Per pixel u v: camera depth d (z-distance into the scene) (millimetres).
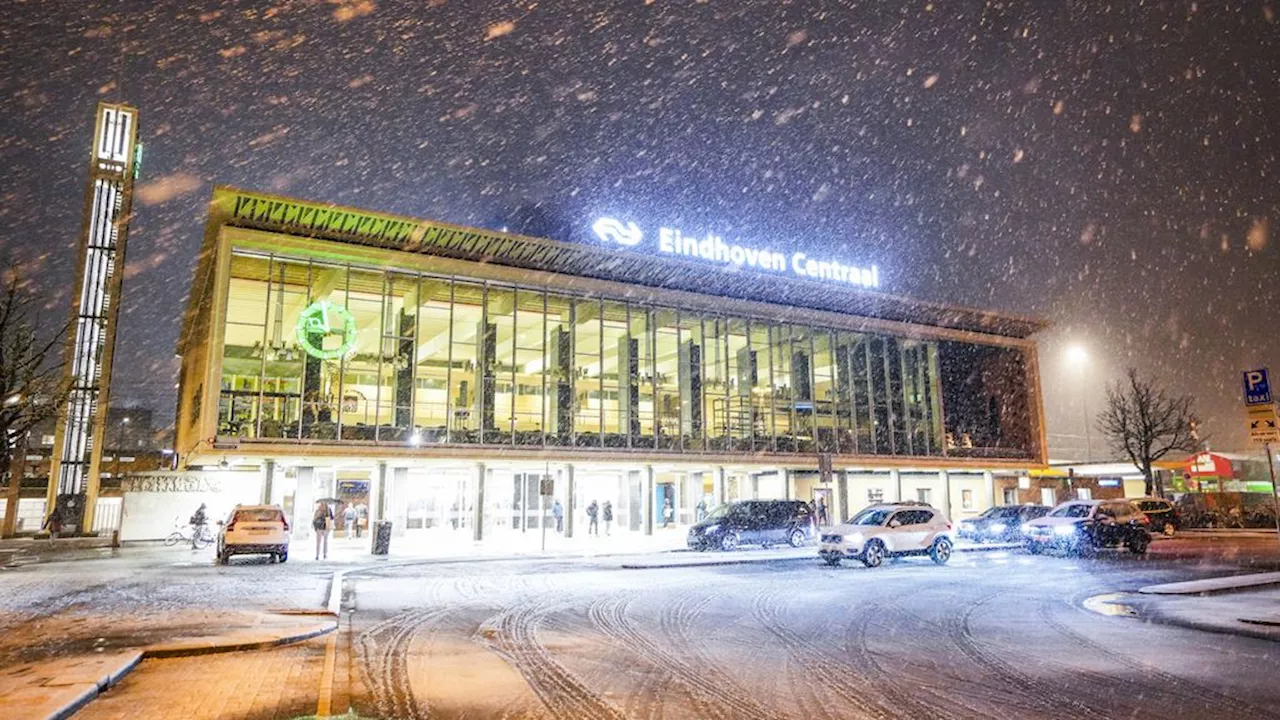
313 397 33219
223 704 6805
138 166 47656
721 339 44406
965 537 32125
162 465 52406
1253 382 12172
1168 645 10023
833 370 47844
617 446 39969
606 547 29844
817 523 30797
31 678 7238
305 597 14430
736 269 43031
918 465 48594
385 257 35125
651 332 42312
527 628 11367
